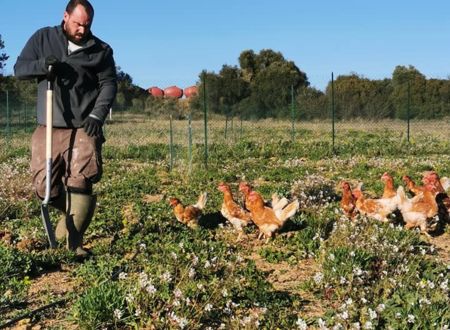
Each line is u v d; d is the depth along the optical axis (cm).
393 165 1269
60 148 555
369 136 2138
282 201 659
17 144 1695
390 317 446
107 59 560
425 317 437
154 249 606
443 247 644
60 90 549
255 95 3631
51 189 566
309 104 3084
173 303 449
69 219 566
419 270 545
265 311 457
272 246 635
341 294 491
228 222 702
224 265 538
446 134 2208
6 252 564
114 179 1095
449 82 3117
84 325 445
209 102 3862
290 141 1812
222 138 2033
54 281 538
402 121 2833
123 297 459
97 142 555
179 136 2094
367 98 2983
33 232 656
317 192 852
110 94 555
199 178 1098
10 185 849
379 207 683
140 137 2014
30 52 551
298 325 441
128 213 766
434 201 674
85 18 541
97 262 573
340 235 614
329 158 1494
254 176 1144
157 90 4819
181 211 694
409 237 628
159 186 1020
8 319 465
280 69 4225
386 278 500
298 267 580
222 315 466
